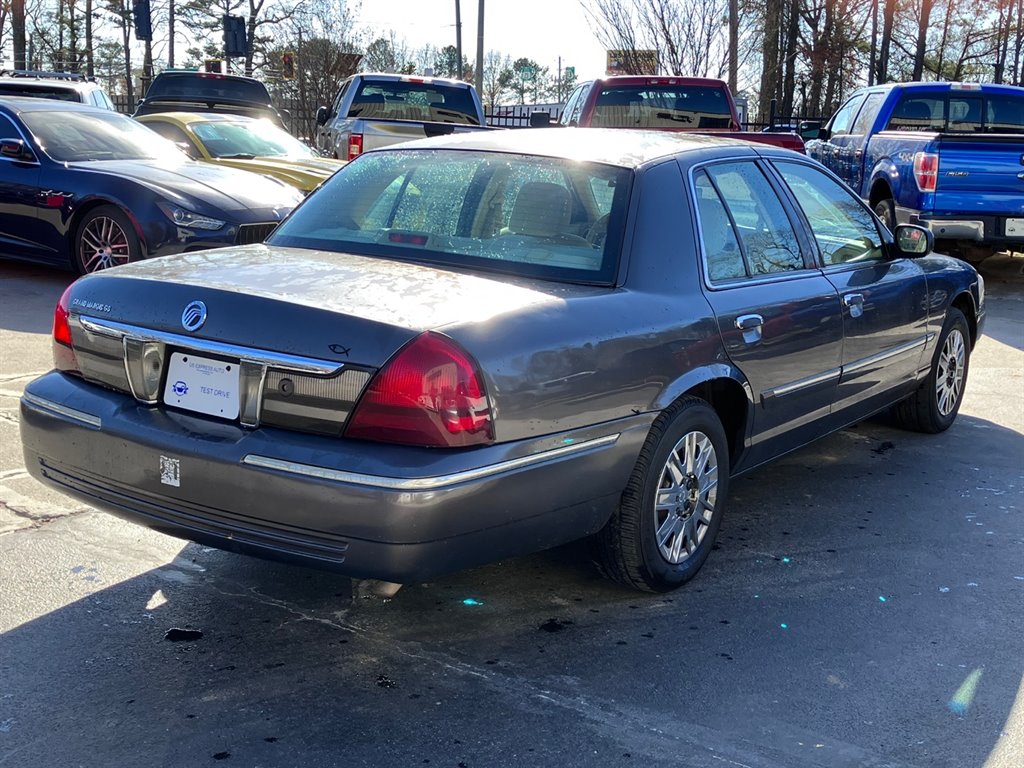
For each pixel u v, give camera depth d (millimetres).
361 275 3586
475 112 14805
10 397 6086
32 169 9422
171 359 3410
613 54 21703
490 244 3895
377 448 3074
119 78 54719
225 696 3248
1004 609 4047
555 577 4211
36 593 3869
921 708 3316
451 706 3230
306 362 3131
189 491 3275
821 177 5336
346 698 3260
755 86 28969
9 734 3008
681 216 4113
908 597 4129
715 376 4031
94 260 9227
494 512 3207
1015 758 3066
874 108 13359
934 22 43344
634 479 3785
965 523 4961
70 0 53031
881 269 5488
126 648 3516
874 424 6629
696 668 3518
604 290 3738
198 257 3924
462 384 3096
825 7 36062
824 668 3547
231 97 16844
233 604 3871
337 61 33719
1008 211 11031
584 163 4133
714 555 4492
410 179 4262
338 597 3965
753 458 4551
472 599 3990
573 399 3410
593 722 3166
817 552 4559
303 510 3096
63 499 4750
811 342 4660
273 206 9273
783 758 3018
